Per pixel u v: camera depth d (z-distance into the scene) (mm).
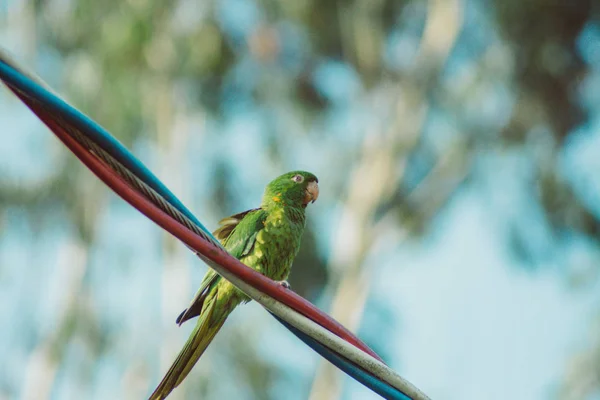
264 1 16875
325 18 17188
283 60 17312
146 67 16359
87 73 16172
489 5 17125
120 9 16250
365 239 17312
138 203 4375
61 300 17406
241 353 16703
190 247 4484
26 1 16703
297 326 4672
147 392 16750
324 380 16359
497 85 17391
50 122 4160
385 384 4730
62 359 17156
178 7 16578
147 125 16906
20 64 3988
